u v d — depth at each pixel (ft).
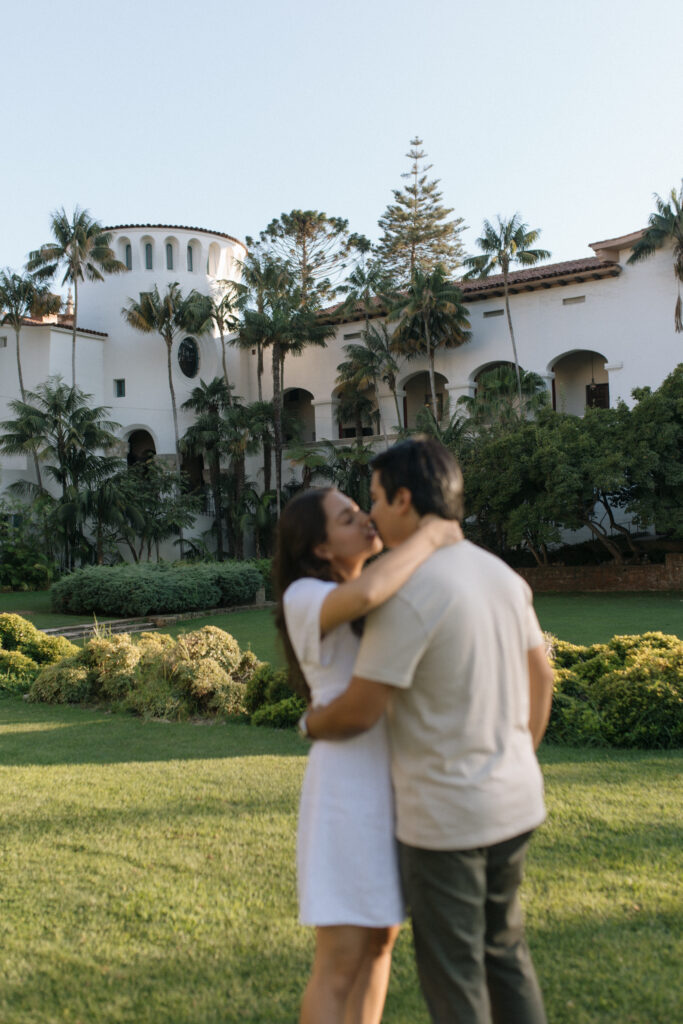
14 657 38.63
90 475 124.67
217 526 143.43
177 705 30.71
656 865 13.74
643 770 20.33
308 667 7.57
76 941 11.69
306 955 11.17
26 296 131.03
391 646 6.75
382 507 7.39
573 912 12.12
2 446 134.31
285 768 21.22
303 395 164.04
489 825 6.81
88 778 20.47
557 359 129.29
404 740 7.02
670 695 23.63
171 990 10.39
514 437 101.30
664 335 120.06
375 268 142.31
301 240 175.32
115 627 76.23
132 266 148.56
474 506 104.06
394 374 139.74
